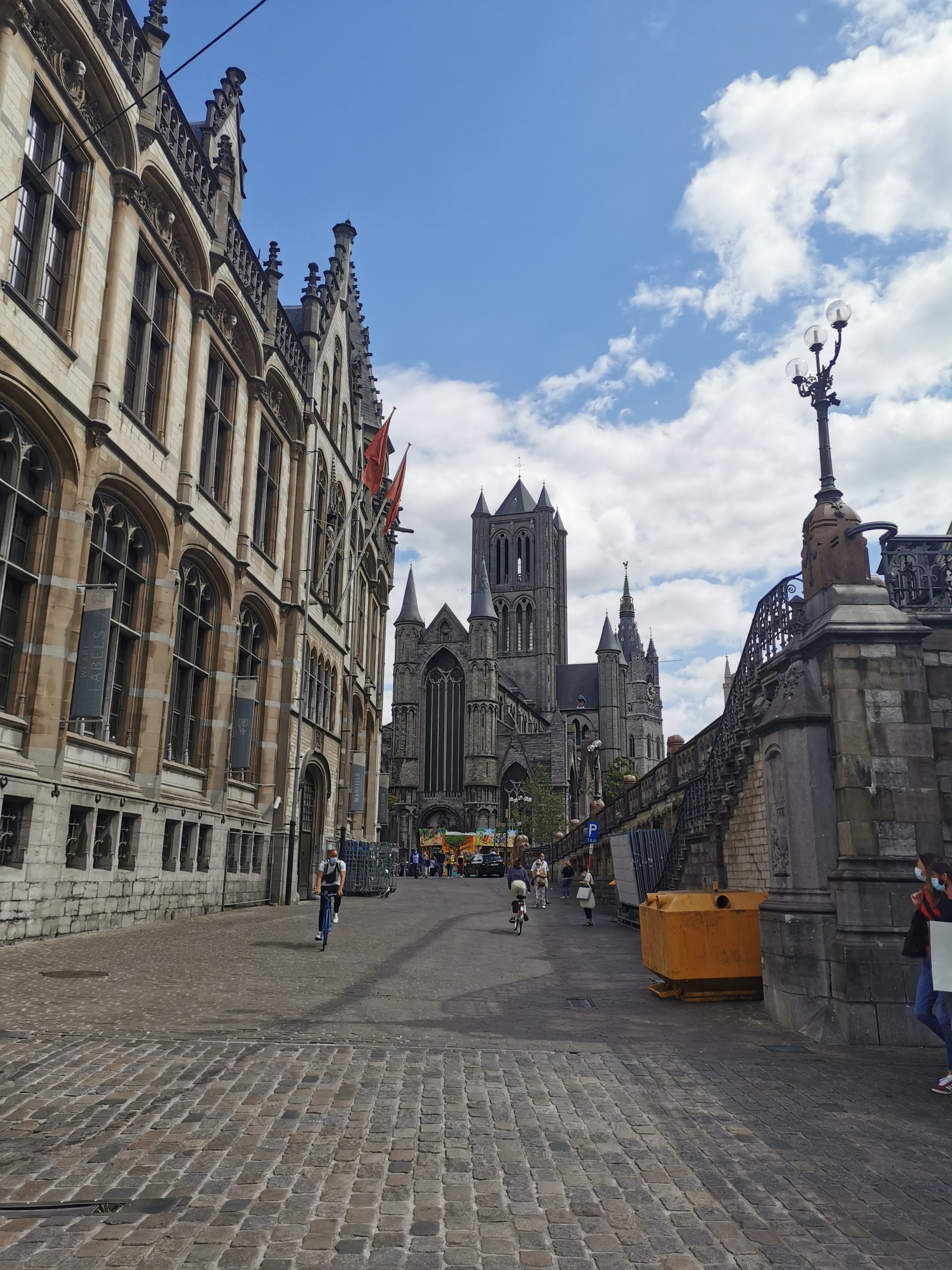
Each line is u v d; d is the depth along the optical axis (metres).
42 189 15.78
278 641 29.14
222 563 23.98
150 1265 4.20
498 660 133.00
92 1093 6.73
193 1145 5.75
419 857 71.81
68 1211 4.74
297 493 30.78
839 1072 8.56
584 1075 7.99
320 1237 4.56
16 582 15.27
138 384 19.53
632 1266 4.40
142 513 19.45
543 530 135.12
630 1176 5.59
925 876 8.20
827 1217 5.05
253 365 26.42
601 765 127.44
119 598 18.61
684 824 22.14
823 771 11.26
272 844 27.91
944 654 11.58
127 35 18.23
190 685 22.61
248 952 15.40
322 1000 11.10
